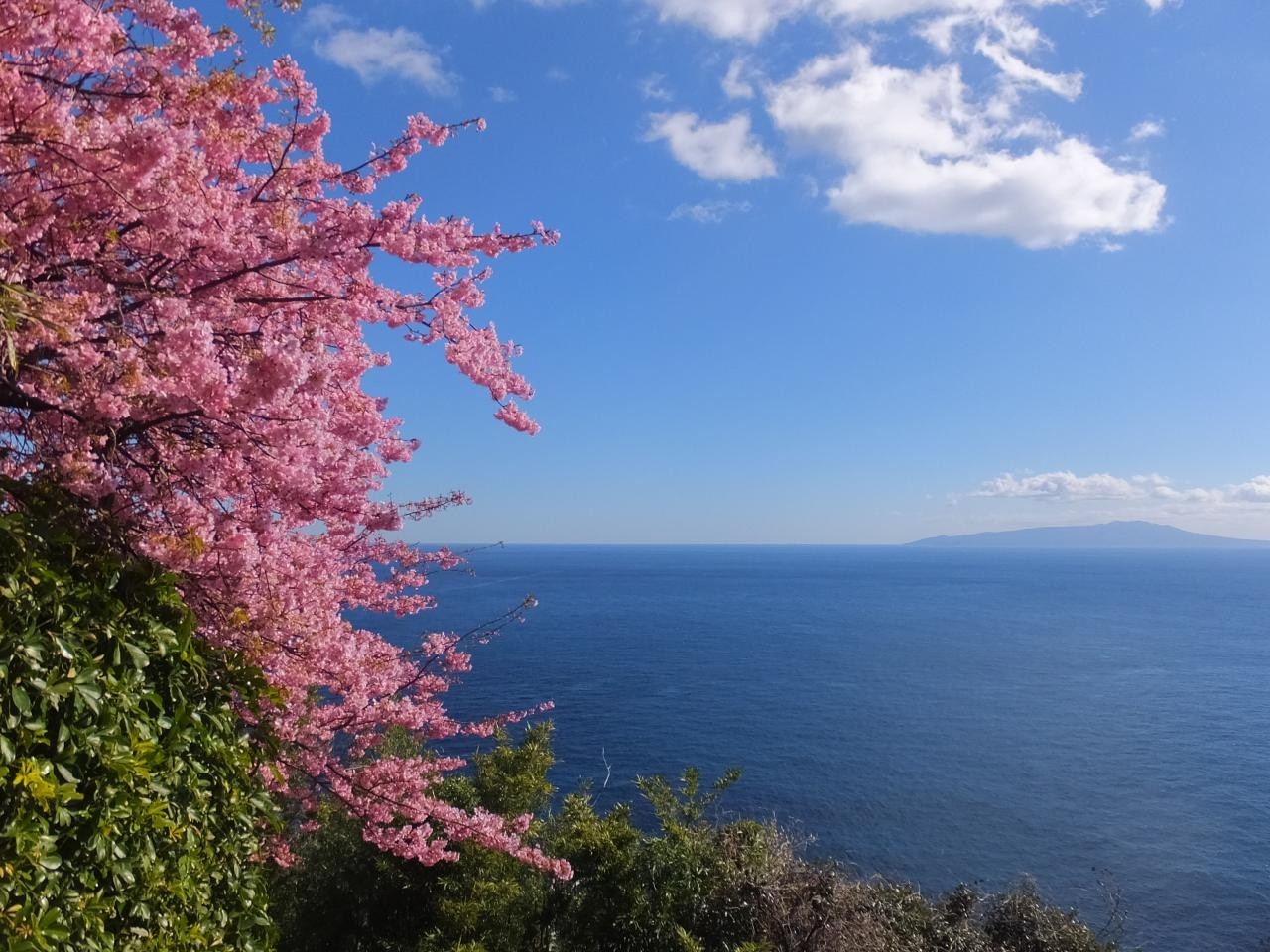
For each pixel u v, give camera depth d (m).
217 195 3.85
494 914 6.63
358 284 4.86
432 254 5.04
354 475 5.35
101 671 2.92
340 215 4.54
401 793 5.63
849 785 36.72
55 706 2.69
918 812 33.81
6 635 2.58
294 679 4.97
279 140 4.50
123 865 2.97
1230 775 41.62
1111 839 31.95
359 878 7.08
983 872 28.09
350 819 7.00
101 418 3.16
